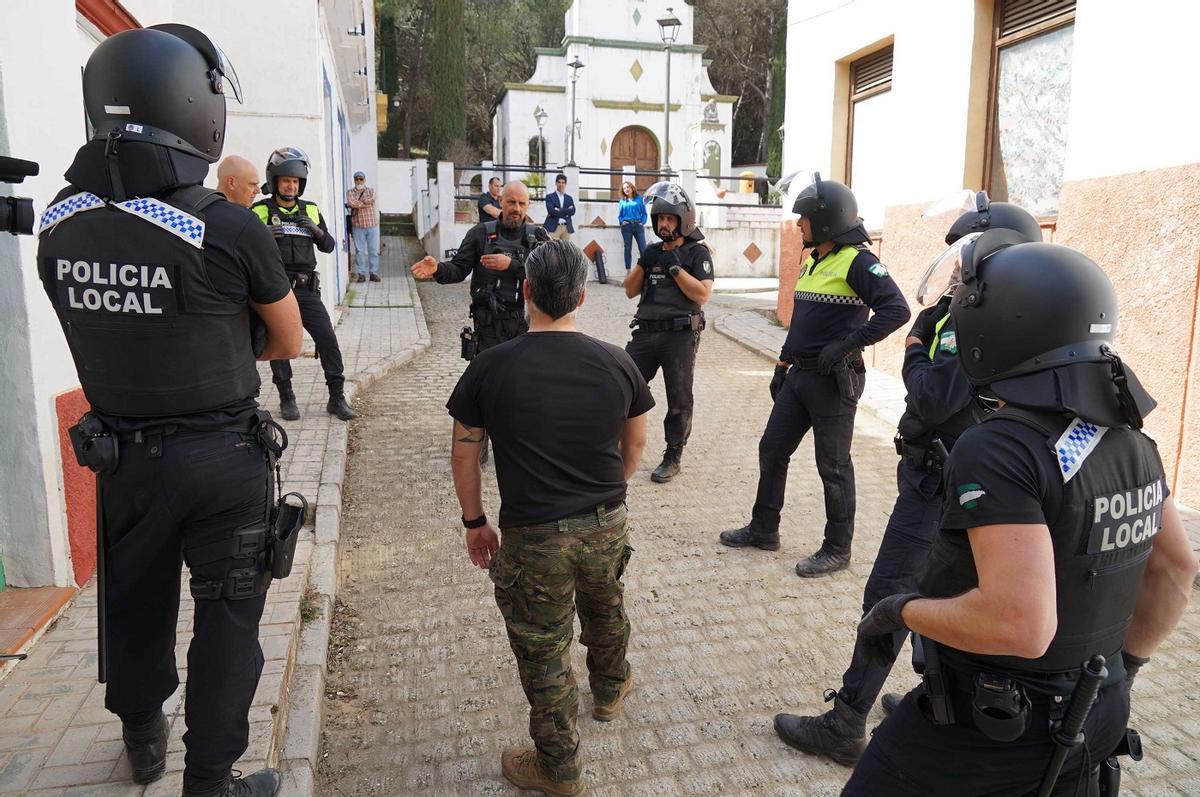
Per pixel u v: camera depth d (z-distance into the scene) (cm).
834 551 445
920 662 168
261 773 249
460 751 304
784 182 417
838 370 408
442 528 502
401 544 480
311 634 359
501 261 539
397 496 548
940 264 278
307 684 321
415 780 288
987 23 765
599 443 261
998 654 147
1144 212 556
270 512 230
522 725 320
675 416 586
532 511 256
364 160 2291
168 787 242
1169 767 294
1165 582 171
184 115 208
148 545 217
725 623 398
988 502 150
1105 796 171
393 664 362
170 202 206
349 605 411
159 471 209
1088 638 156
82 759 253
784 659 367
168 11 839
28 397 328
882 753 177
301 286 636
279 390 651
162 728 246
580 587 281
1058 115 699
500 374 258
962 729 164
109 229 203
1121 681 167
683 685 346
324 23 1079
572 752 269
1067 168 628
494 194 1434
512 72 4306
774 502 468
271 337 233
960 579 161
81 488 365
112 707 231
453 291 1480
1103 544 153
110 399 209
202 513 216
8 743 260
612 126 3011
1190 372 527
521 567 259
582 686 344
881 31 903
